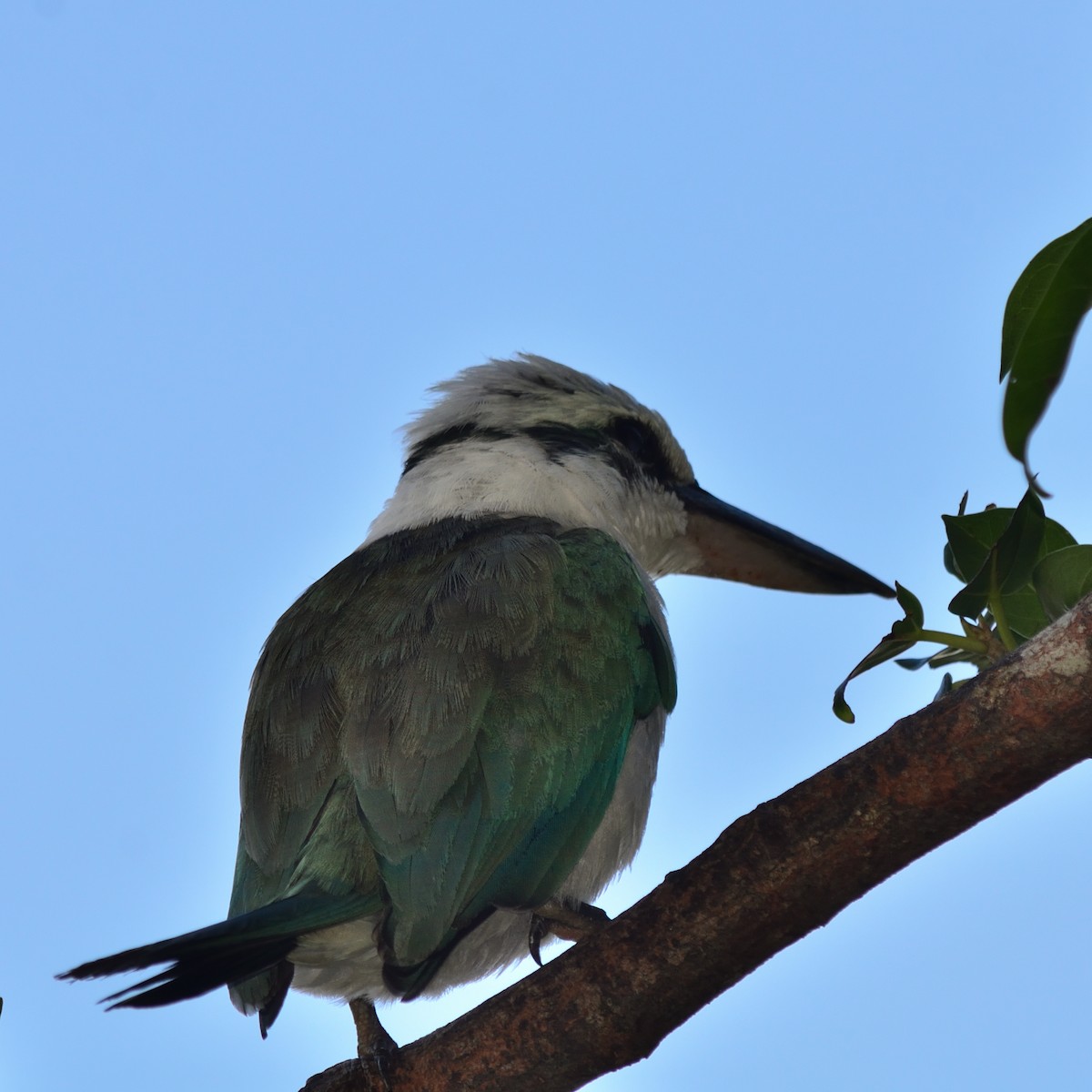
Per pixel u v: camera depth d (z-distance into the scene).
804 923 6.98
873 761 6.80
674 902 7.15
